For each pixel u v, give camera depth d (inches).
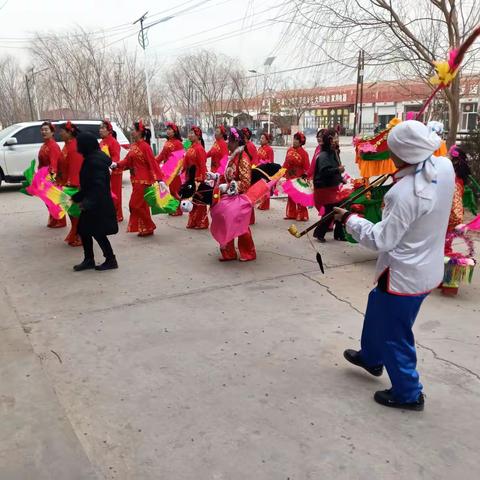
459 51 112.0
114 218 231.8
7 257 263.3
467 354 151.5
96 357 151.6
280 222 347.9
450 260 194.5
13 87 1782.7
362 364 135.3
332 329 169.9
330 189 276.5
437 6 335.6
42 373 139.4
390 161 225.6
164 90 1861.5
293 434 114.1
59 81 1247.5
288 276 226.8
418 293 113.0
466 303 191.6
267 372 141.8
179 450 109.0
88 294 205.8
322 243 286.0
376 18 338.6
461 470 102.4
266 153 393.1
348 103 1717.5
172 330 170.2
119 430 116.0
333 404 126.0
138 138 289.6
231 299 198.7
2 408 122.0
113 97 1244.5
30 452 106.1
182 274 230.5
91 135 224.1
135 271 235.6
